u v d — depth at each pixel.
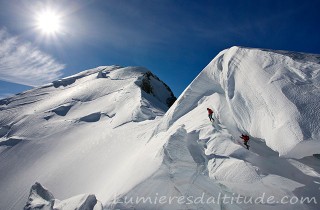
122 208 8.51
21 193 17.91
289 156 8.80
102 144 21.36
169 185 9.38
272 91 11.36
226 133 12.29
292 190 8.87
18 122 31.25
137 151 16.41
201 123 13.99
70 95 37.16
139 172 10.65
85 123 28.16
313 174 9.60
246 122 12.27
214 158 10.86
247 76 13.86
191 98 18.00
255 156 10.62
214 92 17.11
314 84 10.41
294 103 9.93
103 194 11.52
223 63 17.44
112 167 16.38
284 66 12.40
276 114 10.40
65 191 16.27
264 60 13.67
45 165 20.66
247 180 9.20
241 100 13.25
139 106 27.30
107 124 26.36
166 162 10.49
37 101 39.06
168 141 11.68
